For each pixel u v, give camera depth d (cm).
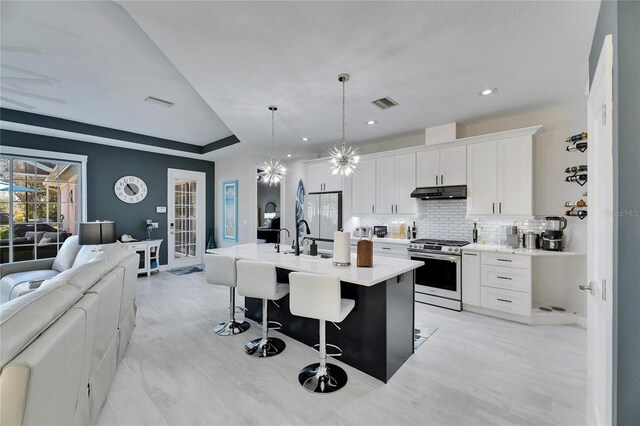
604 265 130
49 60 261
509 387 211
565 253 320
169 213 612
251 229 606
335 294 201
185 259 639
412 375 227
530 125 363
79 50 245
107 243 345
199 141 579
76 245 375
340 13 178
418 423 176
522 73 259
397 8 175
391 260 272
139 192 568
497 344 278
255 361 247
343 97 301
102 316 181
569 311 336
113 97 348
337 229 548
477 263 360
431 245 396
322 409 188
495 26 192
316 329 273
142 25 188
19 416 95
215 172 693
